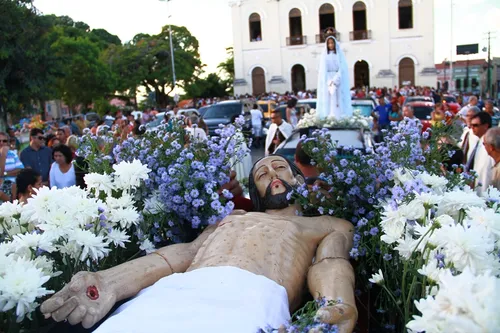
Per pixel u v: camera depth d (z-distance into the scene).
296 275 3.33
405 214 2.78
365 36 48.69
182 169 3.91
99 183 3.68
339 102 13.53
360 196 3.93
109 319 2.67
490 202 3.08
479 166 5.95
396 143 4.29
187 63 51.41
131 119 18.52
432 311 1.86
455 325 1.75
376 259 3.58
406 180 3.54
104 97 42.81
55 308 2.74
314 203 4.07
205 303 2.73
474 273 2.10
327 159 4.07
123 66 48.91
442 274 2.01
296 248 3.48
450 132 4.65
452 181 3.72
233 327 2.53
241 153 4.42
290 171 4.20
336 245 3.52
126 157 4.46
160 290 2.94
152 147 4.44
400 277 3.11
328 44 13.83
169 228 4.16
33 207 3.12
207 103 41.53
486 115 6.19
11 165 9.38
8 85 22.91
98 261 3.48
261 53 51.16
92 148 4.55
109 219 3.39
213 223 3.89
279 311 2.87
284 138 10.59
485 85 54.56
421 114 18.70
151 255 3.45
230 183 4.96
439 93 31.83
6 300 2.53
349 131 10.03
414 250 2.54
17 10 22.22
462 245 2.23
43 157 9.50
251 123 19.77
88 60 39.25
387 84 48.62
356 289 3.67
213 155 4.26
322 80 13.80
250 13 50.88
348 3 48.78
